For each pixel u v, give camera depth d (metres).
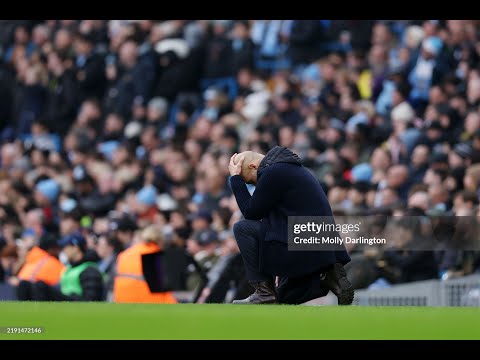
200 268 41.16
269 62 72.81
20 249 50.84
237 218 49.41
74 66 80.31
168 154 65.31
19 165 72.62
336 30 70.69
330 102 64.25
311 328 24.97
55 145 77.69
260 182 29.45
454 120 56.56
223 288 40.22
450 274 41.47
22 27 84.31
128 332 25.48
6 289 48.50
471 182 48.09
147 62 74.25
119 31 80.62
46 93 81.38
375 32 66.06
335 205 50.31
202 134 67.00
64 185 66.81
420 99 60.69
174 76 73.62
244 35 73.25
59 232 60.56
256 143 60.56
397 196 50.25
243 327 25.12
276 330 25.11
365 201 50.38
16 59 83.62
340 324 25.00
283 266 29.20
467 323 25.09
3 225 61.41
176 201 60.75
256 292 29.73
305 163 58.75
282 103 65.44
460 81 59.16
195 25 74.94
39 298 40.12
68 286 40.41
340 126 60.91
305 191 29.42
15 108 82.00
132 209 59.84
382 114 60.78
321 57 70.81
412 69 61.97
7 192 65.56
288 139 61.09
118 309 26.38
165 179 64.25
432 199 46.56
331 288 29.62
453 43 62.62
